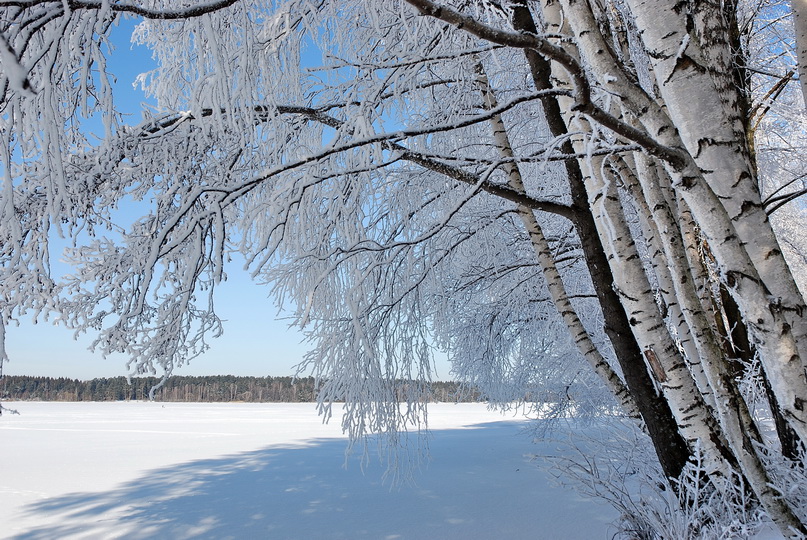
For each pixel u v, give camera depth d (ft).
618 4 12.62
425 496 21.95
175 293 10.62
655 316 9.96
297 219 13.10
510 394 27.63
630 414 14.73
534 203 11.64
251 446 46.62
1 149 6.39
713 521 10.16
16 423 86.94
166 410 141.79
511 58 15.64
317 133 12.96
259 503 22.49
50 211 6.47
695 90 5.73
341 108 13.15
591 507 17.71
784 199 16.22
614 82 6.20
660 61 5.89
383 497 22.36
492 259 19.70
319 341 15.43
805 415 5.55
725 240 5.81
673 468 11.30
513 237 21.61
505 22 11.62
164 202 11.16
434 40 12.39
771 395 13.64
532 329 25.50
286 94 11.91
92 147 10.09
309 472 30.63
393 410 15.43
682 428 10.18
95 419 98.53
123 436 59.88
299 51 11.56
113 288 10.49
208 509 21.81
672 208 13.08
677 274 9.92
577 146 9.82
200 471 32.48
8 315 8.49
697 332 9.70
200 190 8.93
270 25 10.68
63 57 7.08
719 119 5.72
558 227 21.03
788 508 7.22
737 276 5.79
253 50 9.80
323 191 13.35
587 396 25.45
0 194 7.07
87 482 29.96
